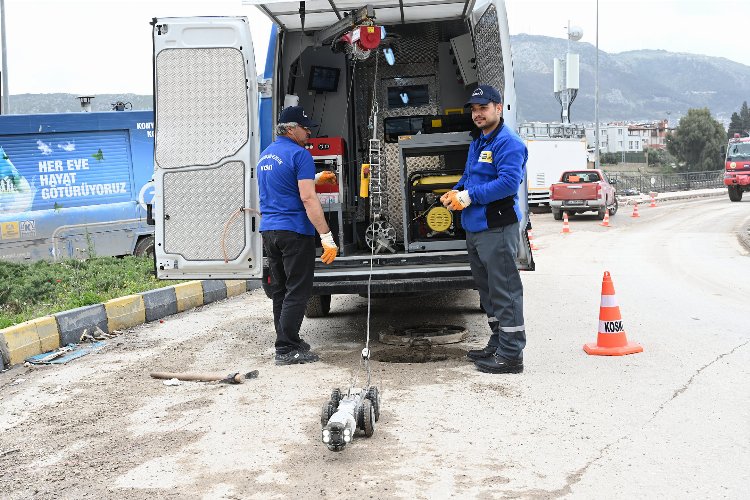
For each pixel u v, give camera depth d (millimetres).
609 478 4305
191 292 11242
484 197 6469
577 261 16266
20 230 15000
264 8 7871
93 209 15547
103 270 12484
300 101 10055
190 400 6168
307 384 6496
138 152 16016
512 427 5219
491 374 6668
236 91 7195
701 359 7031
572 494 4098
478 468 4492
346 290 7434
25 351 7969
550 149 35125
